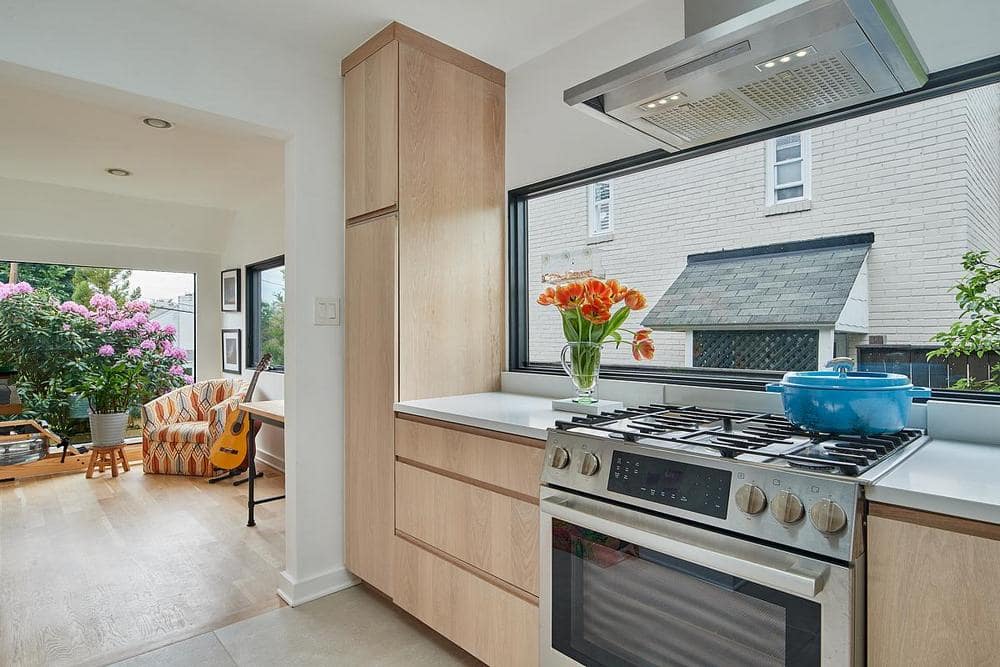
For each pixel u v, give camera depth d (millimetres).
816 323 1821
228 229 5547
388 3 2117
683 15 1998
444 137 2436
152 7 2027
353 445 2471
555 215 2605
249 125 2297
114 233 4988
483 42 2414
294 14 2178
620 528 1342
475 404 2188
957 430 1472
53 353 4883
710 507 1203
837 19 1146
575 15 2211
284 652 2018
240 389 4863
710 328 2076
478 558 1862
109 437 4512
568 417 1849
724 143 2008
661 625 1319
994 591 922
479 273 2580
